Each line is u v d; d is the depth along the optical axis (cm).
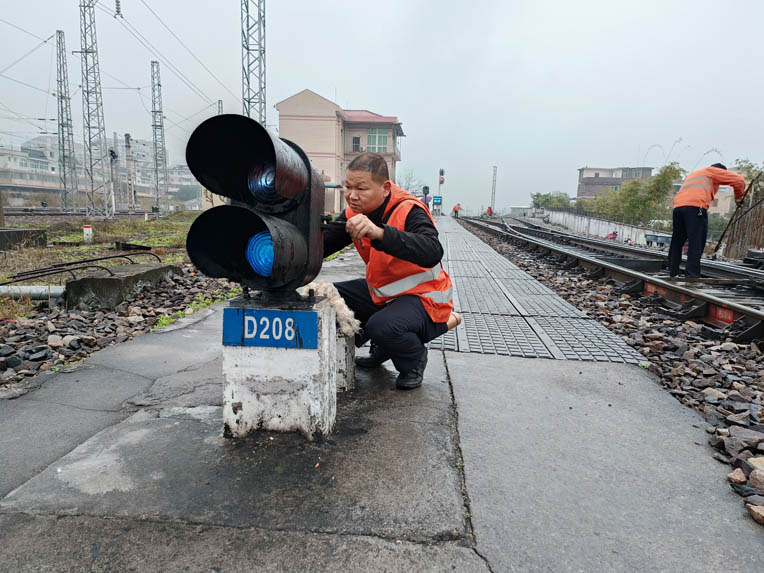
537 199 10388
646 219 4516
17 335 414
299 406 223
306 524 169
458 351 394
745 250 1413
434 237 235
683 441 243
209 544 159
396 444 227
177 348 390
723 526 176
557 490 196
